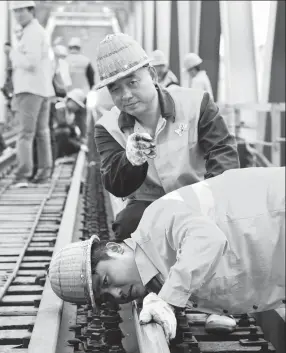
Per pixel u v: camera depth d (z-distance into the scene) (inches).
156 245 149.0
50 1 1877.5
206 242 139.3
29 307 205.5
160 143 186.2
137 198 199.8
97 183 538.0
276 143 459.8
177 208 147.6
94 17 2249.0
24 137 433.4
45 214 354.0
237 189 149.0
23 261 259.6
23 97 421.4
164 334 141.3
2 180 474.6
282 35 567.5
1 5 757.9
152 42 1346.0
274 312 233.6
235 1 631.2
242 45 635.5
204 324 208.8
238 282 146.6
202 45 832.9
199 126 186.7
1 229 313.7
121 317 226.4
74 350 184.2
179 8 887.7
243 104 518.6
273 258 145.2
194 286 140.6
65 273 154.9
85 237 325.1
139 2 1678.2
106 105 294.7
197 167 191.8
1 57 619.8
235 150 184.4
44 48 417.1
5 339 179.6
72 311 210.8
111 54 171.0
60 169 592.1
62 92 491.8
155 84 183.0
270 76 573.0
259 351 190.5
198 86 578.2
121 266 152.7
